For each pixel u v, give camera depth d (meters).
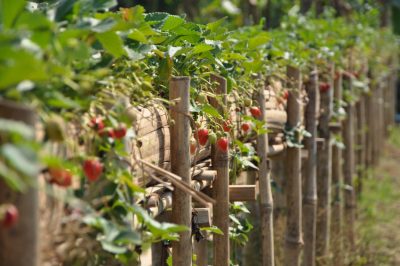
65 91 3.43
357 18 16.11
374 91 17.91
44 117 3.09
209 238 6.70
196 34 5.73
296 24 11.77
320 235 9.94
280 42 9.28
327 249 9.90
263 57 7.52
